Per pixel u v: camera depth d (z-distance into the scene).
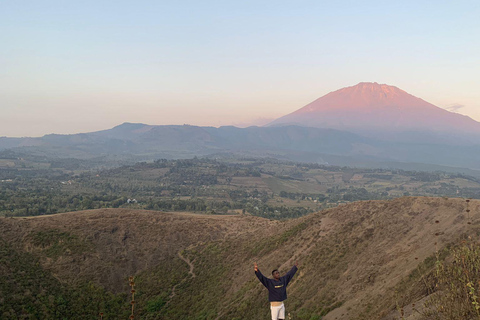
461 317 9.29
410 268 24.94
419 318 12.79
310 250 41.00
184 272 51.91
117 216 66.56
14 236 51.78
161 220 67.44
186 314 41.19
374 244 34.75
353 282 29.44
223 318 35.06
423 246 28.50
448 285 10.59
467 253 10.62
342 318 23.84
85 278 47.03
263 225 65.94
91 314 40.62
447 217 32.16
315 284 33.03
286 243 48.22
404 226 35.09
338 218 46.59
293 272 10.66
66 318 38.41
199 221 69.25
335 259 35.47
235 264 50.03
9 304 36.41
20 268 44.03
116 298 44.75
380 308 21.14
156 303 44.09
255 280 41.19
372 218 40.62
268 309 32.19
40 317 36.84
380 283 26.23
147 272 52.19
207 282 47.88
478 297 8.91
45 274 45.25
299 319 27.77
